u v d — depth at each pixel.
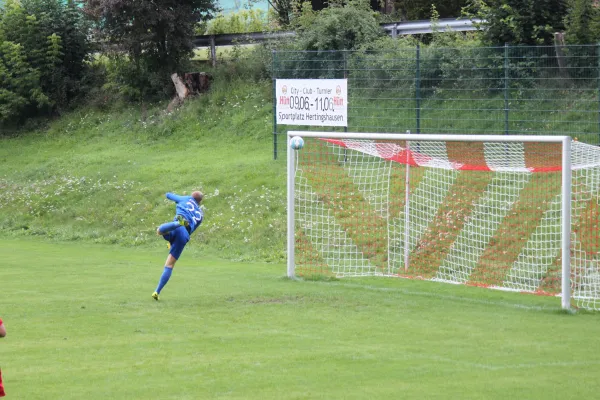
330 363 16.88
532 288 28.73
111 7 58.00
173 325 20.92
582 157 28.69
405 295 26.44
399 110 47.06
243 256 36.53
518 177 36.72
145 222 43.25
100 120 61.59
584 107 41.97
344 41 53.38
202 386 15.12
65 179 50.97
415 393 14.59
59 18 65.50
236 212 41.94
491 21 48.56
